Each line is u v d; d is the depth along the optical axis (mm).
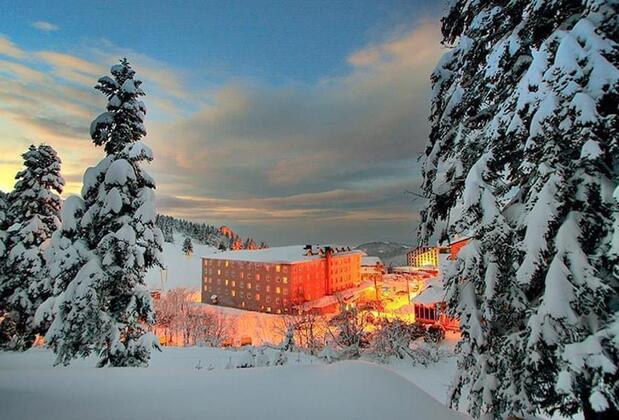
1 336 19781
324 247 88188
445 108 7711
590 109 4605
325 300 72812
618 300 4953
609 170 5156
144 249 13516
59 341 12297
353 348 23906
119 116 14234
